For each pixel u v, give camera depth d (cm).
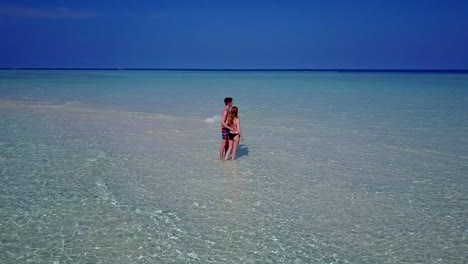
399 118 2073
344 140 1484
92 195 852
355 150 1320
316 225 728
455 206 827
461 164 1154
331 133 1625
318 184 959
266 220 745
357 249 642
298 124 1855
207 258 606
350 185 954
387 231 707
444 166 1133
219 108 2464
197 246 642
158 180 965
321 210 797
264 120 1977
